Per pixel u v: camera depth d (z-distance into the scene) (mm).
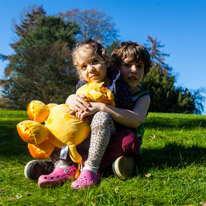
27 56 17594
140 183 1670
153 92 19188
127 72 2156
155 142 3053
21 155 2660
